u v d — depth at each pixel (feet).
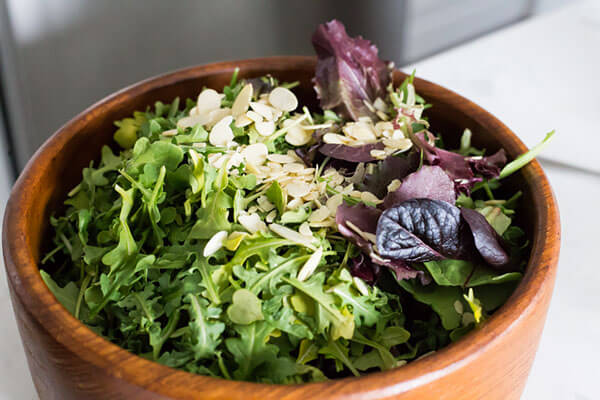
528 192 1.26
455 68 2.00
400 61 2.43
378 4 2.28
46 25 2.00
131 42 2.14
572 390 1.35
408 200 1.15
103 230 1.24
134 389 0.97
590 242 1.60
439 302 1.15
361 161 1.26
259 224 1.17
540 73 1.99
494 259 1.16
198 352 1.06
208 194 1.19
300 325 1.09
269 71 1.49
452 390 1.00
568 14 2.22
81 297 1.17
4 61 2.03
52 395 1.12
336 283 1.12
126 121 1.40
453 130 1.43
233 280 1.12
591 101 1.89
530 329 1.07
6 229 1.16
